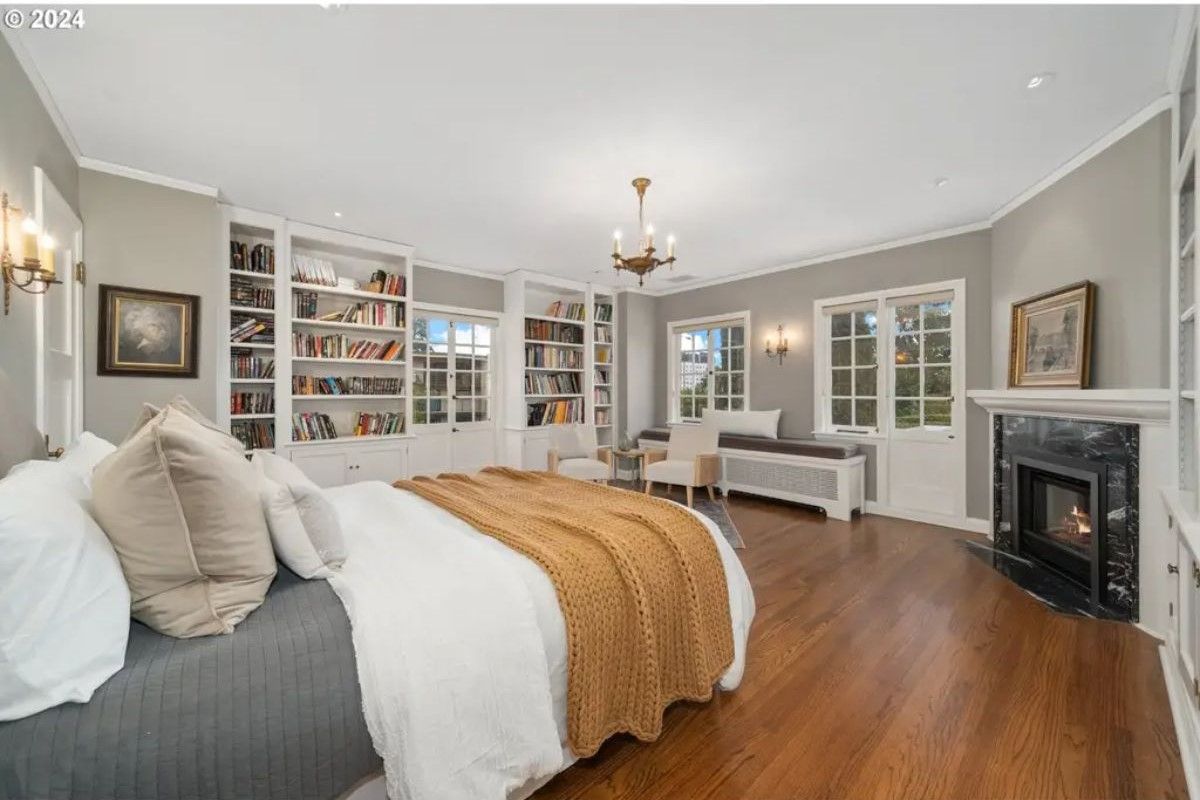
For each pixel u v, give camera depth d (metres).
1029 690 1.86
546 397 6.18
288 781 0.99
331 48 1.96
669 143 2.72
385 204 3.61
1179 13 1.78
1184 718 1.59
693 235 4.32
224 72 2.11
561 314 6.13
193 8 1.74
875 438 4.66
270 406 3.94
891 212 3.77
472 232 4.25
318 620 1.16
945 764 1.50
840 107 2.38
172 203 3.16
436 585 1.31
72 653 0.90
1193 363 2.01
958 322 4.12
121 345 2.96
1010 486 3.48
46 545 0.89
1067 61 2.06
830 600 2.69
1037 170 3.07
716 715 1.74
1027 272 3.37
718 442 5.39
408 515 1.92
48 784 0.82
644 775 1.47
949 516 4.20
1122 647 2.18
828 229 4.17
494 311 5.72
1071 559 2.92
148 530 1.07
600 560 1.56
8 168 1.90
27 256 1.75
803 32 1.88
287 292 3.96
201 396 3.26
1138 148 2.51
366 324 4.49
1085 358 2.80
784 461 4.87
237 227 3.81
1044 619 2.46
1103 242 2.73
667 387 6.57
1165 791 1.39
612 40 1.92
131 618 1.11
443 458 5.33
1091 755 1.53
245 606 1.14
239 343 3.75
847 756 1.54
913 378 4.47
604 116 2.45
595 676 1.41
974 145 2.76
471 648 1.18
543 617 1.36
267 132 2.61
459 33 1.88
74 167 2.76
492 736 1.17
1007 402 3.30
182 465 1.09
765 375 5.51
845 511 4.41
